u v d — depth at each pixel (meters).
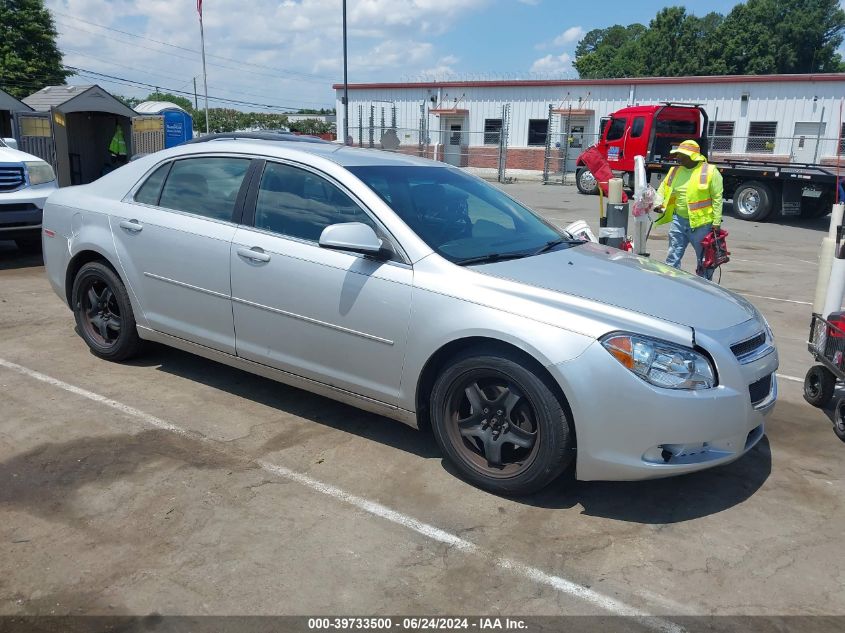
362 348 3.88
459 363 3.59
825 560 3.18
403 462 3.93
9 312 6.54
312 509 3.43
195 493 3.52
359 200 4.01
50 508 3.35
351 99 36.44
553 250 4.28
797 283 9.65
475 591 2.88
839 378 4.61
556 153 32.47
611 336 3.27
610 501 3.62
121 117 16.14
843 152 27.27
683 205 8.14
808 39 50.75
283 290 4.11
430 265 3.71
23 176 8.59
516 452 3.64
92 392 4.71
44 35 40.69
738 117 28.86
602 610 2.80
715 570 3.08
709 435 3.32
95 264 5.08
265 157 4.41
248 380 5.03
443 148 34.72
